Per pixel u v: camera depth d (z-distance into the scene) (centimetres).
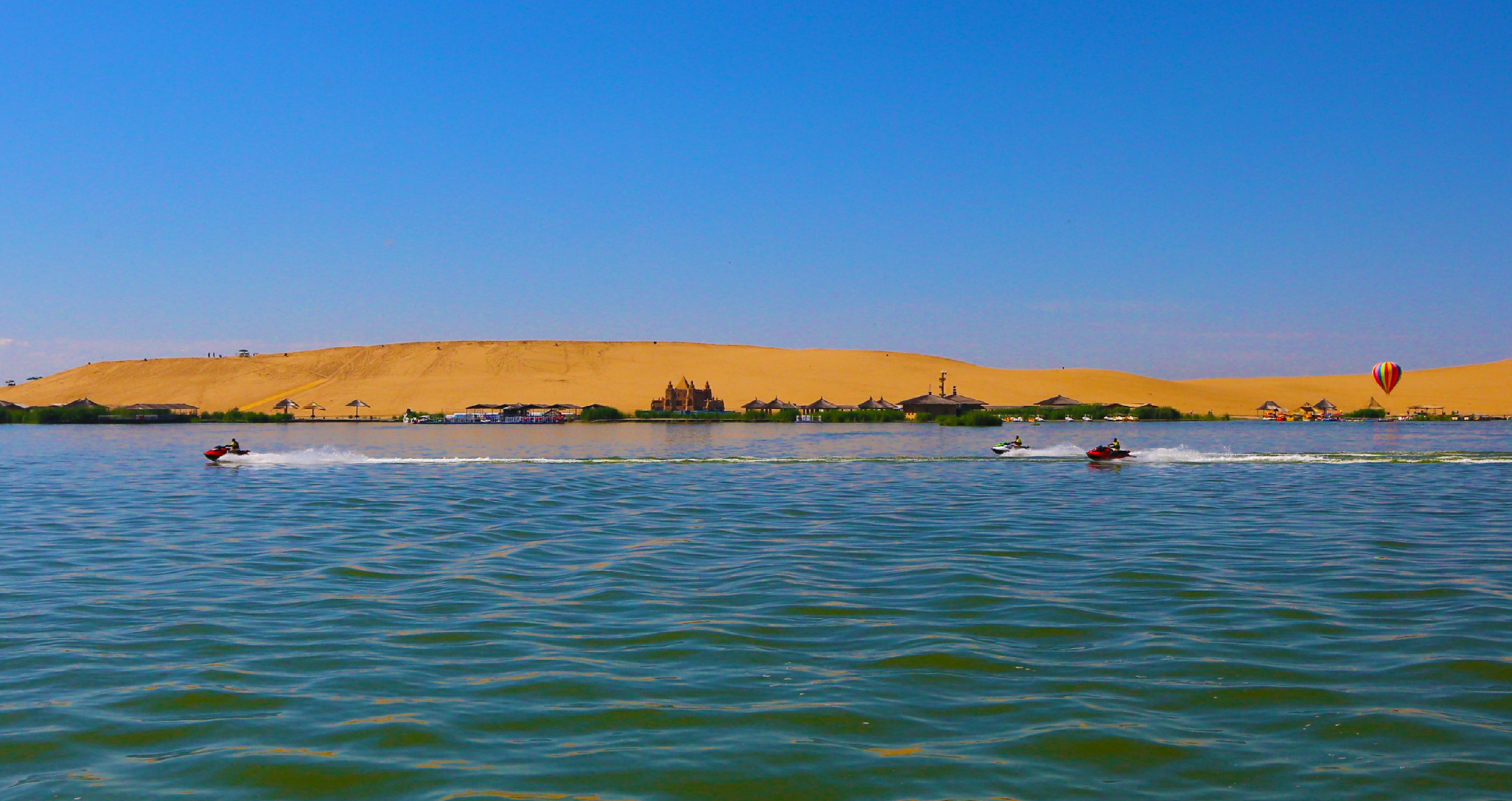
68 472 5969
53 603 2052
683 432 13475
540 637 1786
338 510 3747
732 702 1434
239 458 7088
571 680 1527
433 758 1236
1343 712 1385
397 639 1769
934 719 1366
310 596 2123
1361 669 1575
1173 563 2492
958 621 1889
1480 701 1423
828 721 1359
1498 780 1169
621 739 1296
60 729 1323
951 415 18900
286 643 1738
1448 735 1300
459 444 9988
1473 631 1788
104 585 2250
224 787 1154
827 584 2241
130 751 1256
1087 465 6331
